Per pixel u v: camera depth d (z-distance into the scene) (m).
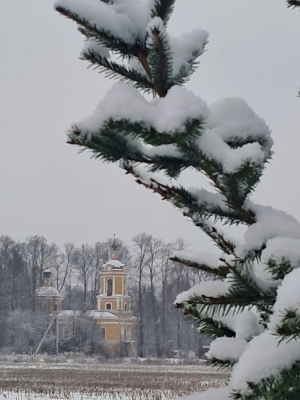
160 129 1.99
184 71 2.36
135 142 2.17
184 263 2.44
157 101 2.20
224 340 2.52
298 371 1.83
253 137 2.27
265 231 2.19
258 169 2.08
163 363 51.34
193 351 62.50
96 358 53.59
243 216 2.25
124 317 62.84
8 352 55.53
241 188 2.15
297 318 1.67
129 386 25.09
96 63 2.45
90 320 56.72
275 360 1.84
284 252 2.02
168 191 2.30
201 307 2.33
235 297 2.26
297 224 2.22
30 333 56.69
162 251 65.81
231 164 2.08
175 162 2.19
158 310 65.31
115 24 2.35
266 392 1.80
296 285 1.72
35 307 64.25
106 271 64.88
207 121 2.05
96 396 21.70
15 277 70.12
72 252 76.50
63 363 48.19
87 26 2.33
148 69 2.42
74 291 75.69
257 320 2.53
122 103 2.02
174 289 65.12
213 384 25.78
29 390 23.30
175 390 23.12
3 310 66.06
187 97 2.02
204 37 2.39
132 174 2.28
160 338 63.19
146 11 2.40
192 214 2.37
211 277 2.52
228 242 2.32
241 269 2.24
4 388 23.94
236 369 1.87
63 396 21.72
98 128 2.05
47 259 75.06
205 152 2.11
